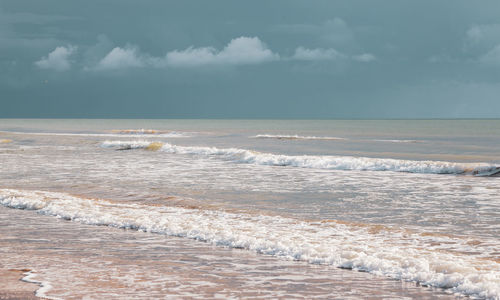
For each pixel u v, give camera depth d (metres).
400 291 7.89
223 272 9.01
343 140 65.50
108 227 13.09
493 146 52.84
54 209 15.23
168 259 9.90
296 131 105.62
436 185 22.14
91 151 43.12
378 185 22.14
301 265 9.48
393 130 113.31
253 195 19.06
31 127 133.62
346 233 11.98
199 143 58.81
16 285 8.13
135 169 28.95
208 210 15.45
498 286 7.59
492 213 15.09
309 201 17.61
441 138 72.81
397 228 12.71
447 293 7.76
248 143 58.38
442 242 11.07
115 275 8.77
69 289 7.93
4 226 13.20
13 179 23.89
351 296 7.66
